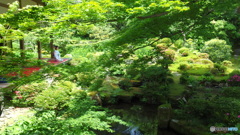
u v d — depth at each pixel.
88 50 5.05
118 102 7.89
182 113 5.50
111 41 4.38
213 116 4.79
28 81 3.13
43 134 2.99
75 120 3.39
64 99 4.28
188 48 15.48
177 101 7.23
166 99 7.50
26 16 2.78
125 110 7.19
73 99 4.46
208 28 4.55
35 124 3.28
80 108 3.98
